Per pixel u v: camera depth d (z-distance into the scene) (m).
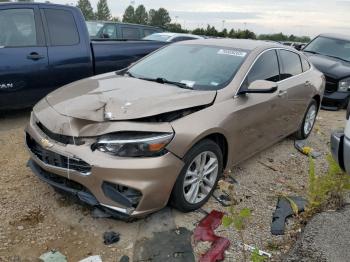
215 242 3.31
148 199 3.21
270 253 3.31
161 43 7.27
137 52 6.86
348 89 8.66
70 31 6.07
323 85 6.34
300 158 5.52
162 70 4.55
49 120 3.49
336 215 3.89
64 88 4.17
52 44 5.85
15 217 3.51
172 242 3.31
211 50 4.73
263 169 5.00
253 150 4.64
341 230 3.63
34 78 5.69
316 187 3.94
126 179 3.13
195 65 4.49
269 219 3.82
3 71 5.40
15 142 5.18
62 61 5.93
